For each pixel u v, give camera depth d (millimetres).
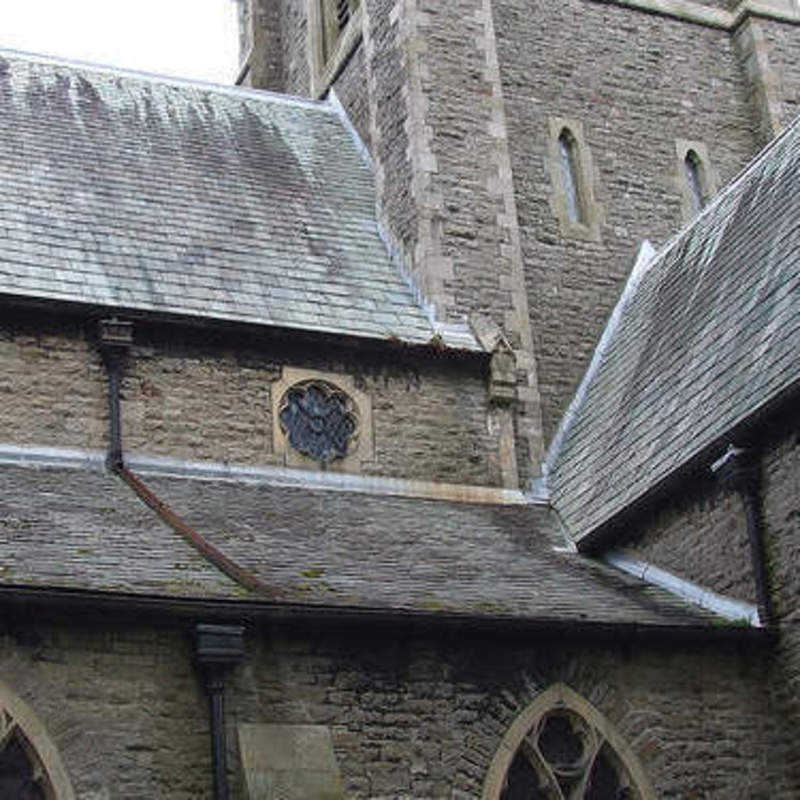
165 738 11672
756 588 13828
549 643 13305
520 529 16219
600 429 17234
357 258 18609
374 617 12445
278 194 19328
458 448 17094
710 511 14562
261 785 11328
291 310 17219
